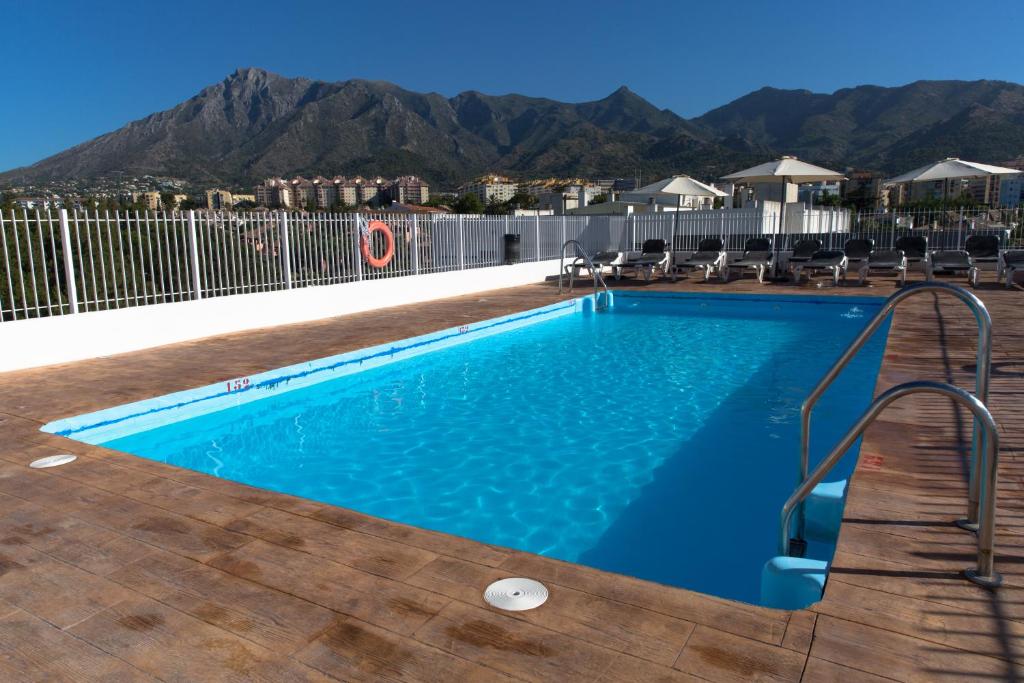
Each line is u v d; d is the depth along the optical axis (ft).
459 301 41.19
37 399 18.43
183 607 7.41
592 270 43.68
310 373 23.43
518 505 14.10
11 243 23.29
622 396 22.54
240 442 18.52
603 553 11.98
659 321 38.01
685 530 12.84
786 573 8.07
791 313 39.22
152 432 18.52
